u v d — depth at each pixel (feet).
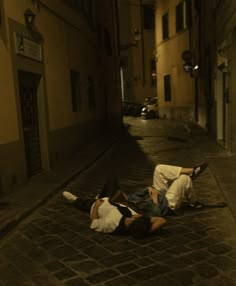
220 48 37.06
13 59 23.21
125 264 13.03
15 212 18.30
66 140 34.47
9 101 22.53
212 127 46.96
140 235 15.11
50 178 26.20
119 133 57.26
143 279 11.92
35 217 18.61
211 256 13.43
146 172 29.01
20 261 13.66
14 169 23.03
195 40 61.87
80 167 30.14
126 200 17.66
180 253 13.76
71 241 15.34
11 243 15.40
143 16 109.09
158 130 61.98
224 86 39.99
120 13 108.58
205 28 51.83
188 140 46.98
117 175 28.30
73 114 37.29
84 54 43.70
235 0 29.30
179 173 18.67
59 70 33.12
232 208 18.03
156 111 91.61
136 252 13.98
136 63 110.93
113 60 64.80
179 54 73.82
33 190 22.74
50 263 13.38
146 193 18.61
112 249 14.34
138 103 106.11
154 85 112.47
